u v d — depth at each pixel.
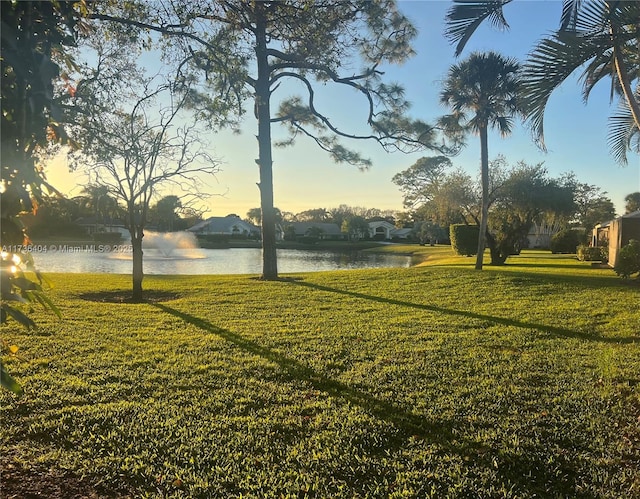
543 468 3.29
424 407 4.30
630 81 6.95
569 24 5.89
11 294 1.75
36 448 3.45
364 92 15.05
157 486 3.03
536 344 6.57
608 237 24.36
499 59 16.67
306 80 15.77
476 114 17.61
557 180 25.30
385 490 3.01
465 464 3.34
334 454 3.44
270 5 6.94
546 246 49.16
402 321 8.12
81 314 8.36
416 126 15.16
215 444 3.56
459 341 6.71
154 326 7.55
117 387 4.67
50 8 1.97
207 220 75.88
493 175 25.47
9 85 1.80
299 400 4.45
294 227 74.00
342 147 17.14
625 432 3.84
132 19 7.09
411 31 13.02
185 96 9.18
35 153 2.11
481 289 12.04
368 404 4.36
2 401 4.21
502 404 4.39
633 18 5.38
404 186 47.34
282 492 2.99
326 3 8.95
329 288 12.71
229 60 6.86
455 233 30.56
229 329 7.41
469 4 7.05
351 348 6.28
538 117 6.16
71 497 2.89
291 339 6.75
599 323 7.99
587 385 4.89
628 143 9.04
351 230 72.69
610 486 3.09
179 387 4.73
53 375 4.96
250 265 27.36
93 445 3.51
